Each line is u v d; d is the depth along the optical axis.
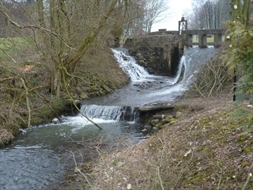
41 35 9.45
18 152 9.23
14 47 8.99
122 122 12.99
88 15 12.23
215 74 12.51
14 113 11.07
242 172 4.27
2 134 10.12
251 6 8.63
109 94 17.67
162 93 17.17
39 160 8.48
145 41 23.81
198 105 11.04
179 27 21.84
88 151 8.91
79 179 6.89
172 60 22.28
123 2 13.09
